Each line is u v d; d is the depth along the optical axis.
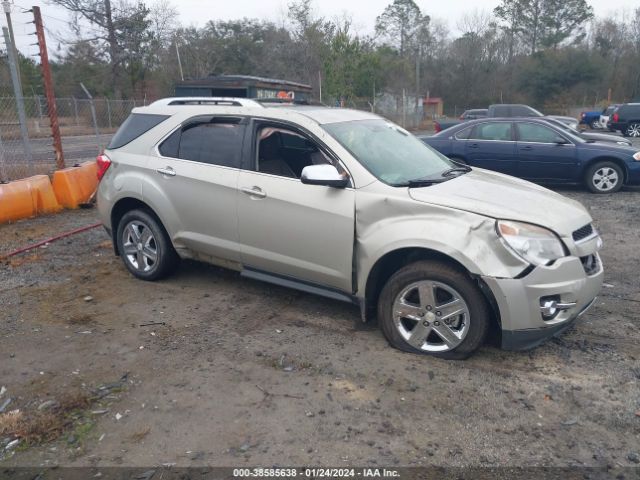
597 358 4.10
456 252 3.81
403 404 3.56
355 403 3.57
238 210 4.85
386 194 4.15
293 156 4.71
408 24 66.06
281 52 42.38
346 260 4.33
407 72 51.69
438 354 4.09
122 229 5.81
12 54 11.35
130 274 6.04
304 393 3.69
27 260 6.59
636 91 53.53
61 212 9.34
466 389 3.71
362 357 4.14
